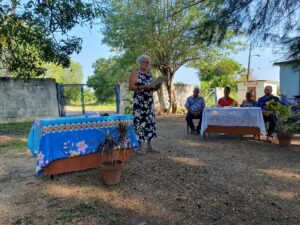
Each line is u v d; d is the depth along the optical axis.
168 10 14.16
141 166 4.46
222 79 25.38
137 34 14.45
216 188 3.54
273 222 2.70
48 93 12.79
